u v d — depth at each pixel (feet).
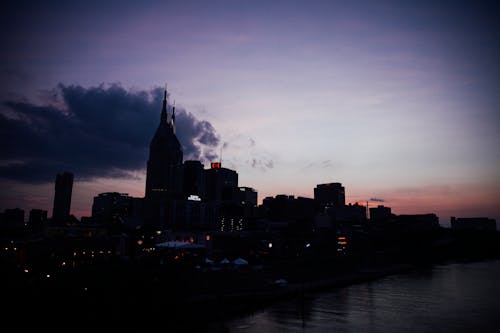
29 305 243.40
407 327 298.35
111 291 282.77
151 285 308.81
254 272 436.35
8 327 220.43
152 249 615.98
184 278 346.33
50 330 228.02
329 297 419.33
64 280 293.02
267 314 322.14
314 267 575.79
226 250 532.32
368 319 319.27
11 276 307.99
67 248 456.86
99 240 516.32
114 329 249.75
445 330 291.79
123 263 394.11
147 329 259.19
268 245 597.52
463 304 395.96
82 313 251.60
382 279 624.18
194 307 298.56
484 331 289.53
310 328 284.00
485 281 599.98
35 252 421.18
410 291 482.28
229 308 321.93
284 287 422.41
